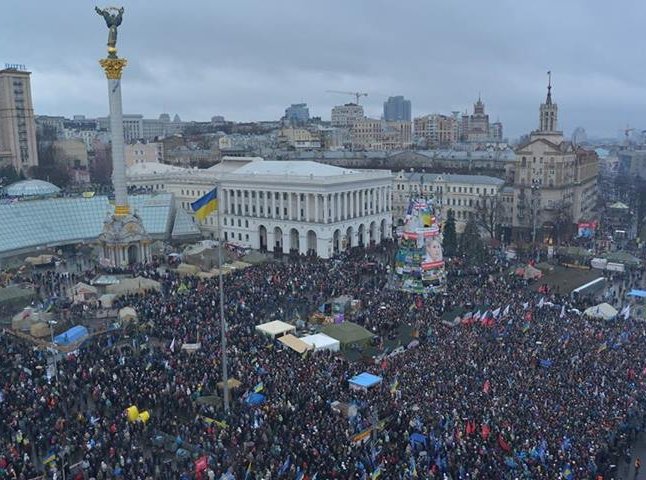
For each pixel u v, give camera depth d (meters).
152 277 112.19
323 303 94.38
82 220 155.00
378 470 45.38
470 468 46.38
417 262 102.31
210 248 128.12
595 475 47.28
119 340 78.31
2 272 122.38
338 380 62.97
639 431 57.19
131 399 59.00
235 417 54.66
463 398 57.53
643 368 67.00
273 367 65.88
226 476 44.97
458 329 80.62
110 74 130.12
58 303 96.69
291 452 48.44
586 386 60.88
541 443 48.75
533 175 178.00
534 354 69.25
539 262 132.75
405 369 65.25
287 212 156.50
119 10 128.50
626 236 182.50
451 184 193.75
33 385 61.25
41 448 51.03
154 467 48.47
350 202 158.12
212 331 77.75
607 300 105.06
